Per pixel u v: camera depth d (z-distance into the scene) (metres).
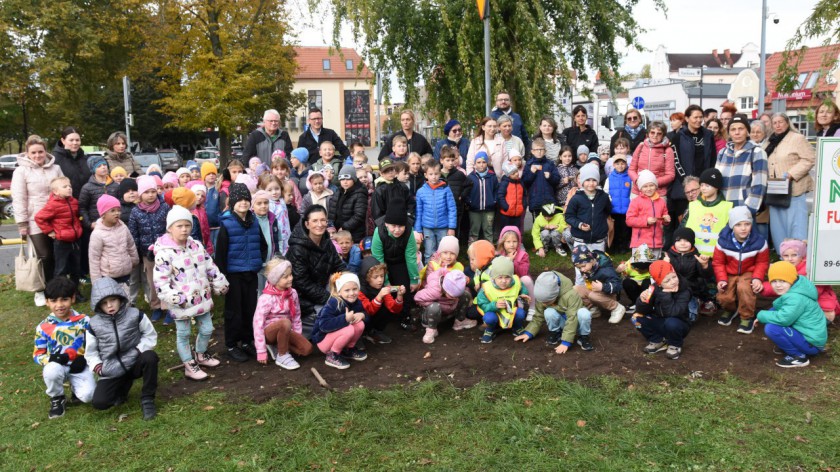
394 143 8.73
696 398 4.43
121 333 4.59
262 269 5.88
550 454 3.79
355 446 3.98
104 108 42.81
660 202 7.09
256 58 25.44
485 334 5.84
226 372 5.38
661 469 3.59
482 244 6.20
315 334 5.46
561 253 8.98
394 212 6.09
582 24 11.30
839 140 5.32
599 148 10.58
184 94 24.50
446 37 12.16
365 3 11.91
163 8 24.34
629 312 6.46
